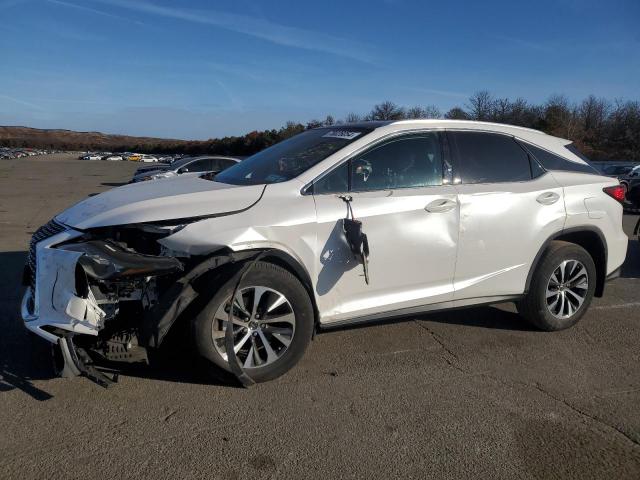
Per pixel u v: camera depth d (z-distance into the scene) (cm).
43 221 1246
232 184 412
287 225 370
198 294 351
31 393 356
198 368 396
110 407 341
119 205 364
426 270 421
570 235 494
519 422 337
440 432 323
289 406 348
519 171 469
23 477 272
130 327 347
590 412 351
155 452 296
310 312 379
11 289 609
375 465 290
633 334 496
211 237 349
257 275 357
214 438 310
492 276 450
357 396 364
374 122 446
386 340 466
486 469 289
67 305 323
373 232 396
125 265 324
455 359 429
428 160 432
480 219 436
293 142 473
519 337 480
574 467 293
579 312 497
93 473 277
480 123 467
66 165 6047
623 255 520
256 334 368
